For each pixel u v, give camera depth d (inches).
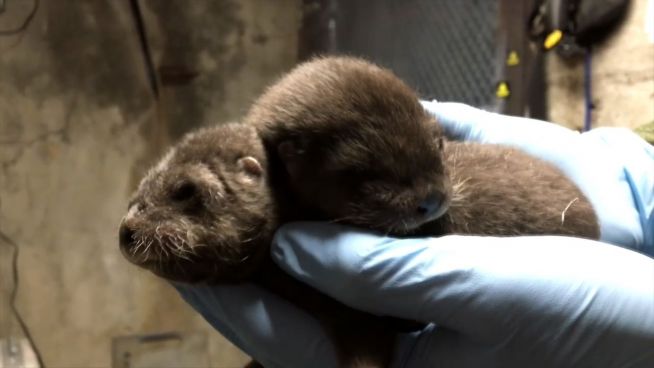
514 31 25.5
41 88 32.6
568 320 15.7
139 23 33.5
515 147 20.0
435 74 26.3
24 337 33.1
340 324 16.3
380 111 15.1
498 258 15.9
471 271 15.8
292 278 16.7
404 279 15.8
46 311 33.4
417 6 26.6
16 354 32.6
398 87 15.4
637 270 16.0
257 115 16.4
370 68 15.8
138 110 34.1
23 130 32.6
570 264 15.9
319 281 16.0
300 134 15.4
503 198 16.8
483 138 21.7
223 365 35.7
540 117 27.6
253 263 16.4
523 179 17.1
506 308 15.8
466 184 16.8
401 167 14.9
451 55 26.1
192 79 34.6
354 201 15.3
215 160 16.0
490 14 25.5
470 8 25.7
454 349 16.7
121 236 15.9
